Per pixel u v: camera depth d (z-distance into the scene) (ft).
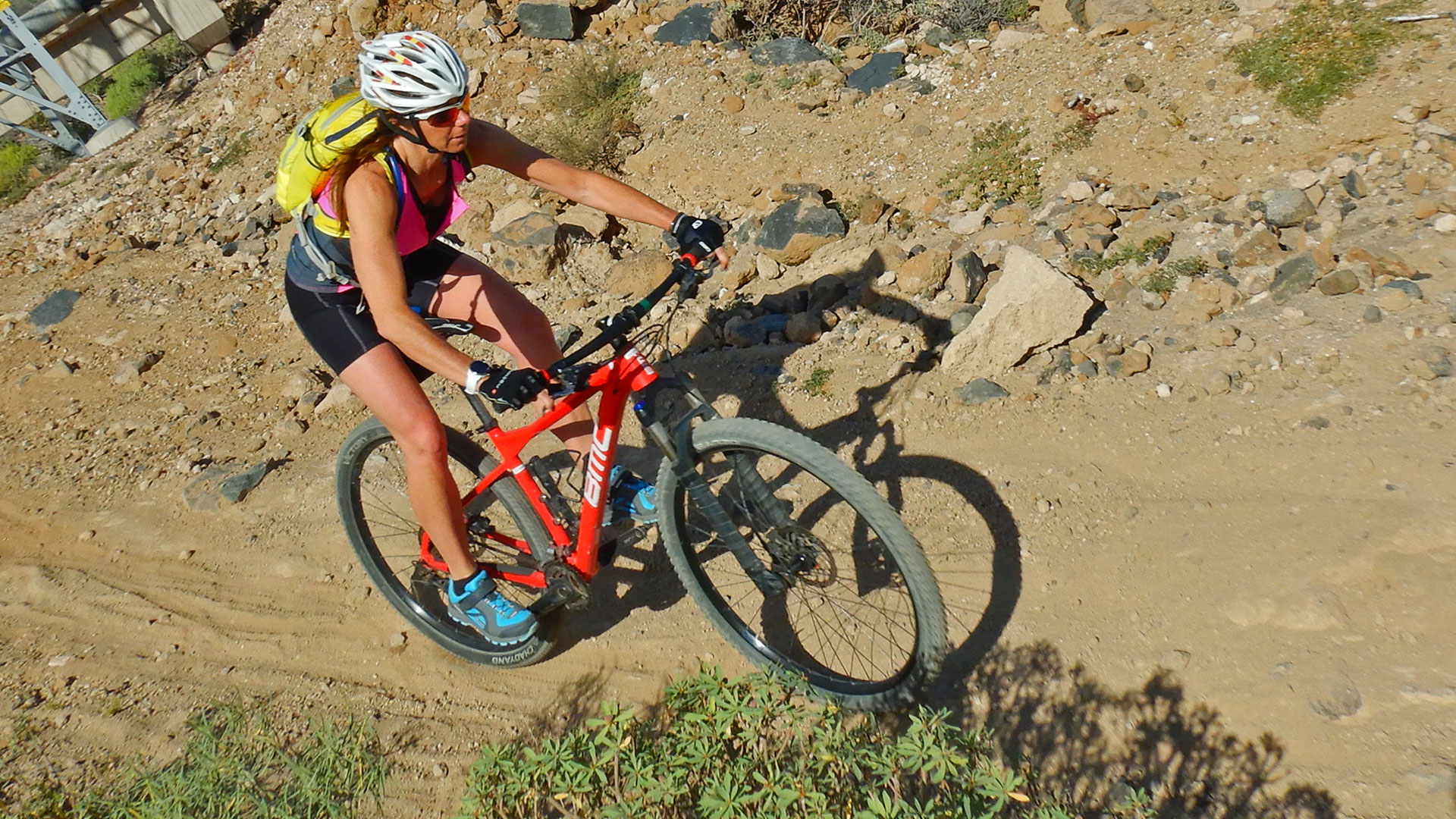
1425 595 9.64
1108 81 18.06
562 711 10.65
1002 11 21.38
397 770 10.11
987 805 7.53
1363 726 8.83
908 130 18.88
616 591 12.05
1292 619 9.80
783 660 10.39
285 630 12.30
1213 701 9.36
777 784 7.12
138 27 29.60
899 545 8.66
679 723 8.06
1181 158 16.26
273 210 22.56
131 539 14.26
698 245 9.20
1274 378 12.37
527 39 23.88
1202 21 18.49
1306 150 15.55
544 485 10.55
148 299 20.59
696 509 10.44
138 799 9.19
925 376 13.83
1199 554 10.66
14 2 28.43
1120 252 14.92
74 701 11.57
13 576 13.85
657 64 22.35
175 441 16.25
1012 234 15.96
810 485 12.38
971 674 10.14
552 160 10.00
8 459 16.46
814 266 16.67
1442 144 14.64
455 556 10.53
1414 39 16.34
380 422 11.09
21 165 28.43
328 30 26.20
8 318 20.62
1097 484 11.75
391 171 8.70
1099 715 9.50
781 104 20.39
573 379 8.52
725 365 15.21
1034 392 13.15
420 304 10.61
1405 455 10.94
